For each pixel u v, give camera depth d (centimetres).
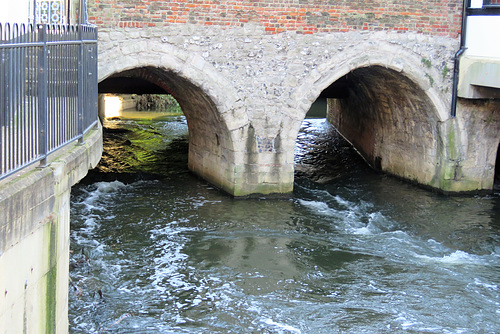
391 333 712
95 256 907
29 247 454
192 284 828
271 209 1166
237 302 780
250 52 1146
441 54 1236
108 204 1174
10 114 460
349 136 1839
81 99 639
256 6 1132
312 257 941
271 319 737
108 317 721
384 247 997
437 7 1216
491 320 754
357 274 883
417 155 1368
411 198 1277
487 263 944
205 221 1086
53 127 546
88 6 1042
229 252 948
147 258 912
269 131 1187
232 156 1190
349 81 1580
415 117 1336
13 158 440
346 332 712
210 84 1134
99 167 1484
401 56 1216
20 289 440
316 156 1702
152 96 2578
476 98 1219
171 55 1101
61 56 575
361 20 1186
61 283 548
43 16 901
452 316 761
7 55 436
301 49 1169
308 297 802
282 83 1173
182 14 1095
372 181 1437
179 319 728
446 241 1038
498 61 1134
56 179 505
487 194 1309
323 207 1202
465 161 1279
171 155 1652
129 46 1072
